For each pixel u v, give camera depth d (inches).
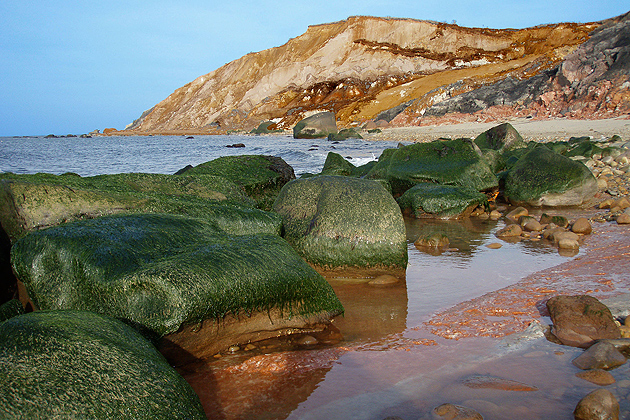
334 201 209.0
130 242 135.3
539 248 238.4
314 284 148.7
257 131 2091.5
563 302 146.5
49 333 88.6
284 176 333.1
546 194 352.5
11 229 165.3
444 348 128.0
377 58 2454.5
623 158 482.0
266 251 146.3
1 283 155.0
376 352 127.6
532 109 1391.5
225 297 124.7
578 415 92.7
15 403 75.5
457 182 382.0
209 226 161.2
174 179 246.4
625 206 324.8
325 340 138.6
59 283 131.0
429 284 188.7
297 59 2716.5
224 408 102.2
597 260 206.1
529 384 106.0
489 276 195.2
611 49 1327.5
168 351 121.0
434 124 1547.7
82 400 78.2
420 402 100.9
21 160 906.1
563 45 1909.4
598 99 1220.5
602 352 114.9
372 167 482.9
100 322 99.5
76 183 205.9
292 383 112.3
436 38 2468.0
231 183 266.7
